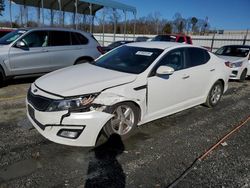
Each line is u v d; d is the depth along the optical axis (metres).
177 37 13.45
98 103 3.20
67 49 7.39
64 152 3.33
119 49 4.88
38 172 2.86
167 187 2.71
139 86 3.71
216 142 3.87
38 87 3.45
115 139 3.56
